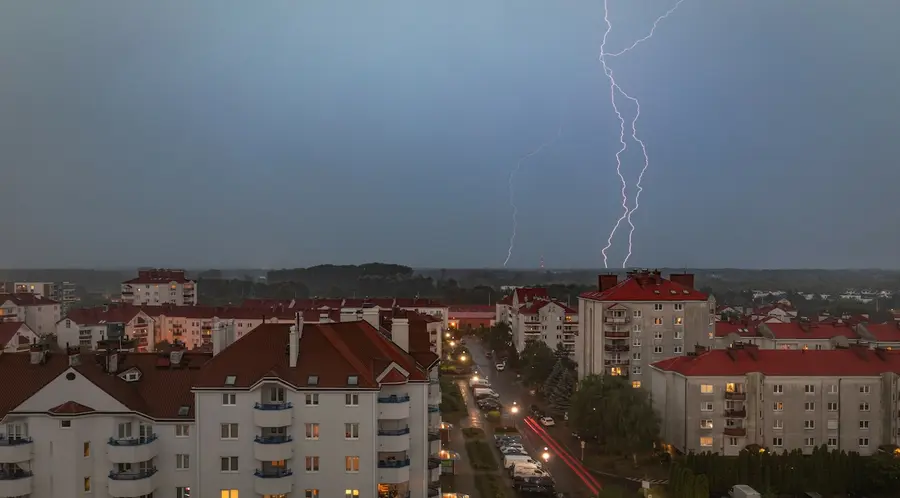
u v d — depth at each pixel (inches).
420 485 2706.7
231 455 2541.8
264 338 2746.1
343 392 2551.7
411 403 2719.0
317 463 2556.6
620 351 5280.5
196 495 2532.0
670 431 4247.0
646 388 5260.8
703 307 5378.9
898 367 4178.2
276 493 2469.2
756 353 4227.4
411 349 3395.7
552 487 3521.2
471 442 4537.4
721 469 3575.3
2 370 2677.2
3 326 6752.0
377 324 3410.4
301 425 2561.5
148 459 2488.9
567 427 5024.6
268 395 2571.4
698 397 4042.8
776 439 4077.3
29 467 2422.5
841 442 4099.4
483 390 6146.7
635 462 4020.7
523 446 4463.6
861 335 6254.9
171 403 2605.8
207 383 2551.7
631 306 5329.7
